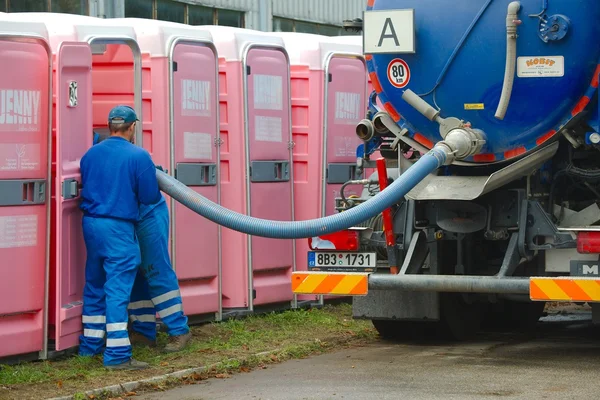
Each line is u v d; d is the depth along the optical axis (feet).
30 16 41.06
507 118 39.78
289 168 51.13
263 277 50.42
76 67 38.81
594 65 38.55
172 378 35.78
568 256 39.42
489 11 39.27
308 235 37.11
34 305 37.29
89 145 39.96
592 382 35.40
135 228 39.58
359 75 54.54
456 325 45.09
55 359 38.47
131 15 83.71
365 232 41.60
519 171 39.75
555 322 52.26
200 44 46.50
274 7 97.76
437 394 33.45
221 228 48.11
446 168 42.01
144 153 38.45
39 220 37.35
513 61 38.91
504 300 45.80
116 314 37.29
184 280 45.85
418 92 41.06
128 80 45.19
